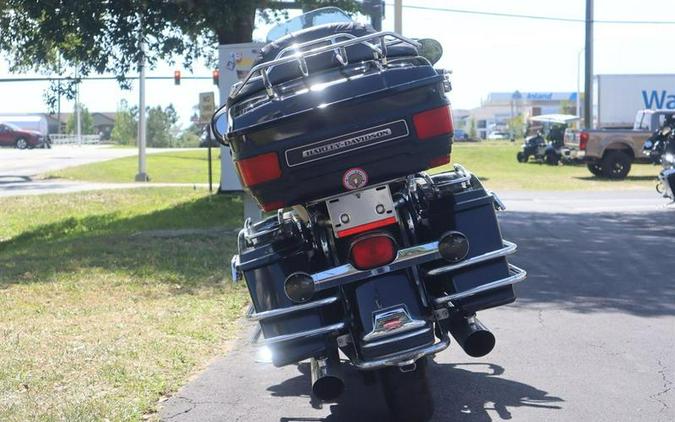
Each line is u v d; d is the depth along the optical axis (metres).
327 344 4.98
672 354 6.59
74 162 42.88
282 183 4.88
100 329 7.68
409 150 4.89
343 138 4.85
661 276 9.66
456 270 5.10
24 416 5.42
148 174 33.41
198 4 16.06
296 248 5.13
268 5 17.69
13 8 16.53
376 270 4.84
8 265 11.09
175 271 10.32
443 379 6.15
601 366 6.33
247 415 5.61
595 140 28.25
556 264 10.57
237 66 15.88
